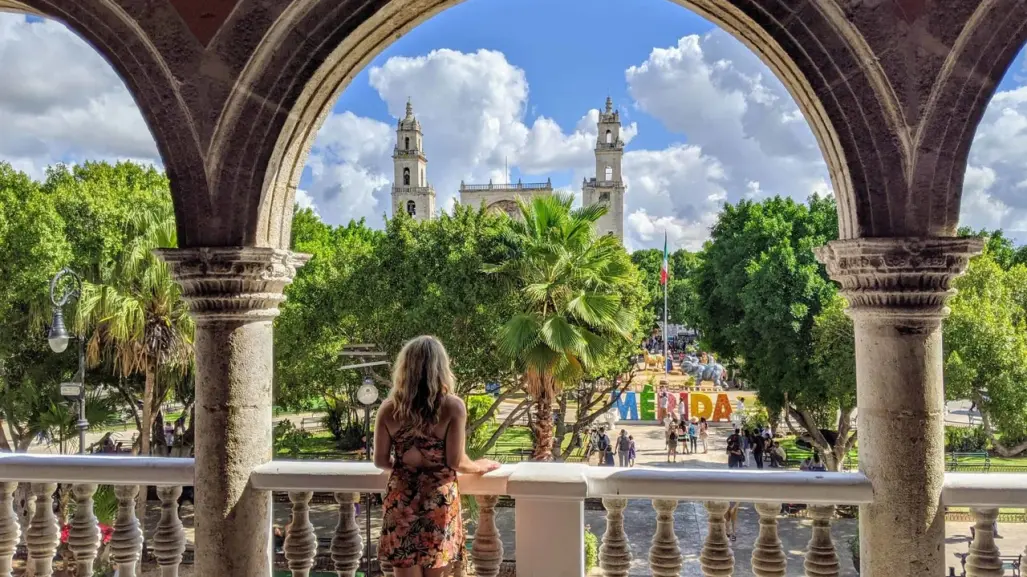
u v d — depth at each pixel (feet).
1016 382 53.62
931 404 10.68
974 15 10.52
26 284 53.01
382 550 9.84
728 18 12.22
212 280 11.53
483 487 10.94
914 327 10.69
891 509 10.61
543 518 10.79
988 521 10.67
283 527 37.96
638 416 104.83
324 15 11.73
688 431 85.05
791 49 11.14
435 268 59.00
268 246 12.33
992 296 62.39
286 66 11.80
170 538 12.34
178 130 11.87
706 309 88.99
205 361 11.84
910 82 10.71
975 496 10.53
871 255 10.59
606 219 250.98
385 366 61.72
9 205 54.44
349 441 82.64
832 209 79.15
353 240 141.28
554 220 48.60
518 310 54.70
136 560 12.46
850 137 10.92
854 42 10.84
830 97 11.00
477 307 55.93
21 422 59.67
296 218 123.65
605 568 10.94
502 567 23.68
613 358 61.16
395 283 60.34
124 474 12.10
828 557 10.89
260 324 12.21
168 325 47.62
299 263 13.08
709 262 88.84
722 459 76.95
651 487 10.74
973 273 63.62
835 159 11.51
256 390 12.09
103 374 59.72
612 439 89.51
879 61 10.71
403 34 13.24
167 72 11.86
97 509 32.68
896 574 10.60
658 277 262.67
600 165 253.85
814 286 69.21
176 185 11.93
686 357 162.50
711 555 10.84
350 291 61.05
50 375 58.70
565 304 45.03
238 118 11.82
